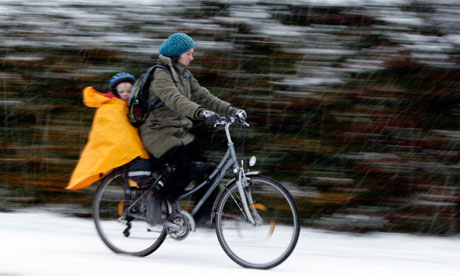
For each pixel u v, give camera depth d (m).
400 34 12.36
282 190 10.09
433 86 12.38
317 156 12.70
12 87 13.84
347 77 12.50
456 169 12.38
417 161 12.48
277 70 12.66
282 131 12.84
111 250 11.12
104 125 10.42
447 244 12.05
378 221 12.54
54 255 10.62
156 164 10.53
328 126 12.66
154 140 10.38
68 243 11.62
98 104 10.62
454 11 12.27
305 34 12.55
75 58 13.51
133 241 11.05
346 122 12.56
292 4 12.62
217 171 10.45
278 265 10.21
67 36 13.48
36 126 13.85
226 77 12.83
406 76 12.45
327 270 10.12
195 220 10.59
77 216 13.64
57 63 13.58
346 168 12.62
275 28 12.65
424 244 12.02
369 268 10.32
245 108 12.84
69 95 13.65
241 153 12.70
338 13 12.51
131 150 10.38
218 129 12.94
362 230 12.58
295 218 9.99
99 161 10.32
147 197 10.62
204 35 12.86
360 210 12.55
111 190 11.49
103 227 11.49
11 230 12.44
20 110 13.87
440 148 12.44
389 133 12.51
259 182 10.25
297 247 11.56
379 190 12.55
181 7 13.01
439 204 12.41
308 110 12.68
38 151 13.85
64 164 13.73
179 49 10.34
